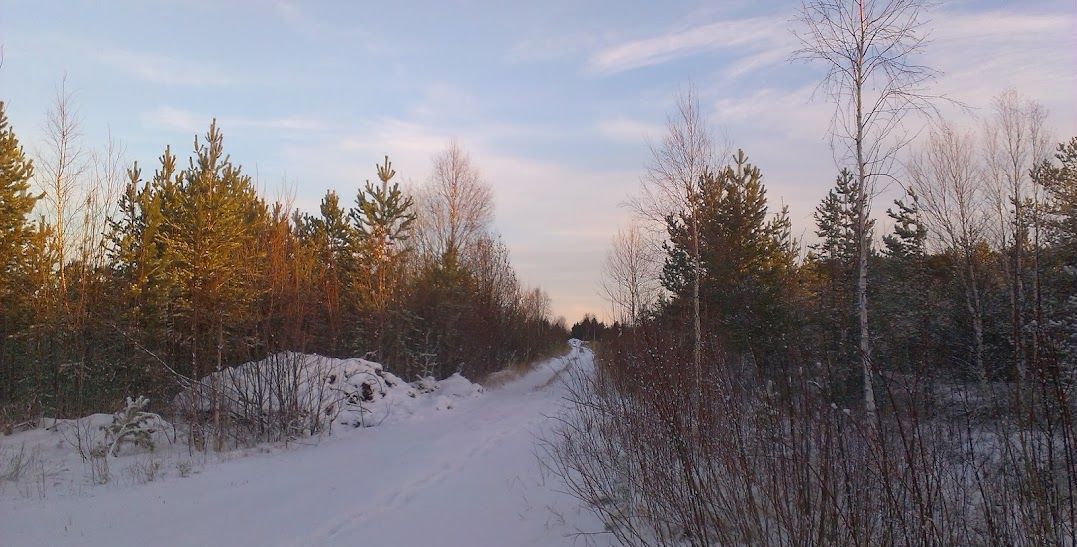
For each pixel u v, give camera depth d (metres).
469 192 33.34
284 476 8.95
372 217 27.14
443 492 7.87
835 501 4.17
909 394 4.73
